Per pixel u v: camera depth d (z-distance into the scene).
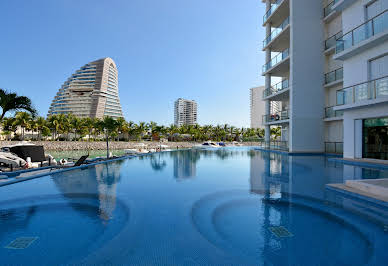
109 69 122.88
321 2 16.84
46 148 44.59
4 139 50.06
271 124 21.67
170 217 3.65
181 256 2.46
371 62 10.37
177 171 8.59
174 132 79.50
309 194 4.91
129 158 14.59
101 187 5.83
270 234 3.02
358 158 10.90
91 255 2.50
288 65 19.50
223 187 5.66
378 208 3.96
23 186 6.06
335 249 2.62
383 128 9.80
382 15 9.62
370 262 2.32
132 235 2.99
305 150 16.22
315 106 16.44
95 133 67.44
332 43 16.08
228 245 2.71
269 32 21.91
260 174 7.64
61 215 3.81
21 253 2.57
